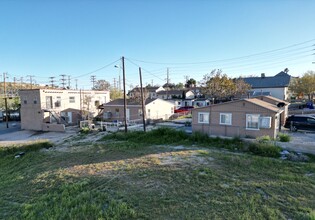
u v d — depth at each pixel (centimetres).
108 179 941
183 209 659
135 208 678
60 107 3403
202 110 2102
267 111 1802
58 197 803
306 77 4806
